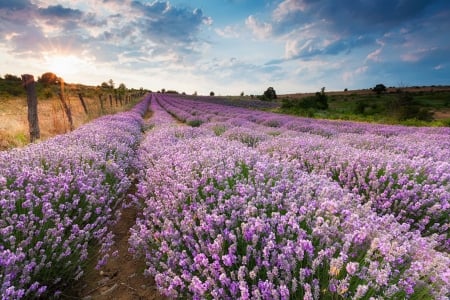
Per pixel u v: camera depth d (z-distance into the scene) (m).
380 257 2.31
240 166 4.43
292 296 2.17
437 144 9.07
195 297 2.29
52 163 4.34
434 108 46.28
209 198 3.33
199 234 2.72
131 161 6.79
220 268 2.28
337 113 37.16
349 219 2.57
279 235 2.60
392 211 4.06
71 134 7.75
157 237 3.12
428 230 3.62
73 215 3.56
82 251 2.96
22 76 8.62
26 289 2.55
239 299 2.09
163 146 7.18
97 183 3.94
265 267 2.34
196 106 38.62
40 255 2.64
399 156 5.14
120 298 3.02
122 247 3.98
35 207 3.20
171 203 3.49
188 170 4.12
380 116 32.19
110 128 10.23
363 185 4.44
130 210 5.21
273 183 3.88
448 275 1.88
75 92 44.12
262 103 59.78
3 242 2.63
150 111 34.19
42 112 17.94
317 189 3.50
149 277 3.34
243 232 2.46
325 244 2.49
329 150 6.16
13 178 3.62
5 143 7.99
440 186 3.92
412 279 1.99
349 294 2.09
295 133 11.12
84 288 3.14
